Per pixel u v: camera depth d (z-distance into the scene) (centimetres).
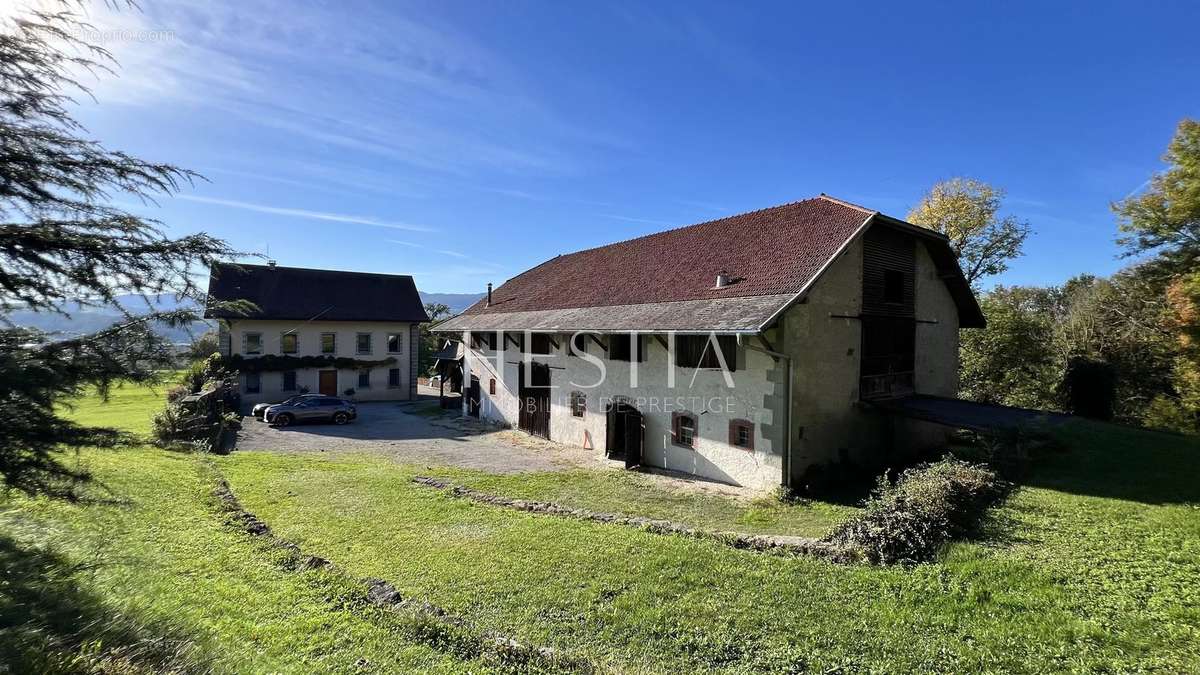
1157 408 2211
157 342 488
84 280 458
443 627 589
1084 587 668
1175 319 2050
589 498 1321
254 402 3095
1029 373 2514
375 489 1289
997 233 3266
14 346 413
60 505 698
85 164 455
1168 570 702
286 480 1369
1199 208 1847
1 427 395
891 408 1491
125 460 1378
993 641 571
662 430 1647
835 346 1441
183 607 568
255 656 484
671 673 542
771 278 1423
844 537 866
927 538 829
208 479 1291
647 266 2025
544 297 2403
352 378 3381
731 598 705
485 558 855
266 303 3156
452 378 3775
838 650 575
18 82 429
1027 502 1015
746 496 1332
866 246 1545
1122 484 1105
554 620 655
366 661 505
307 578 711
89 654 413
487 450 1930
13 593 483
